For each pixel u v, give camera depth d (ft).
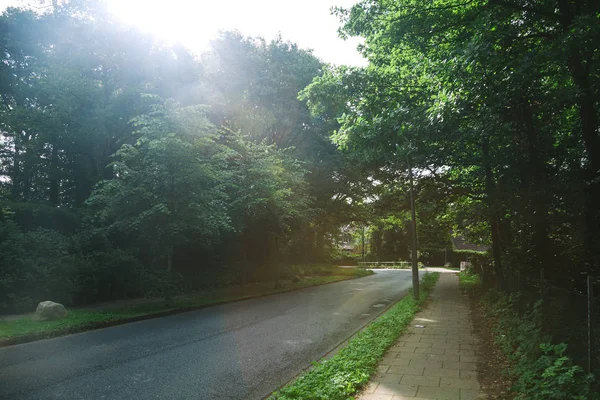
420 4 34.01
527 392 16.37
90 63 75.77
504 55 27.07
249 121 96.43
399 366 22.30
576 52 25.48
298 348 28.68
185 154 44.88
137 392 19.16
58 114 70.54
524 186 36.65
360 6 37.76
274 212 69.31
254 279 87.40
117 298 52.95
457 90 29.27
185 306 48.47
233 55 92.07
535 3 29.25
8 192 59.47
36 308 39.93
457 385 18.92
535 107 31.60
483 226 69.46
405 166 64.95
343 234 161.07
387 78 39.88
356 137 35.60
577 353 18.84
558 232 34.63
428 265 214.48
